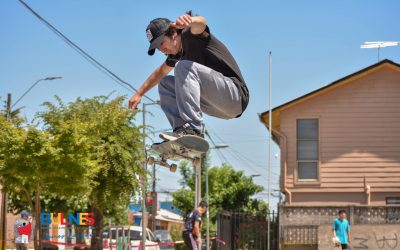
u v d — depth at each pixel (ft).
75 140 56.70
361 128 78.84
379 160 78.07
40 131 55.88
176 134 14.07
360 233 68.95
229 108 14.75
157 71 16.57
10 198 98.73
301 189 78.02
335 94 79.51
